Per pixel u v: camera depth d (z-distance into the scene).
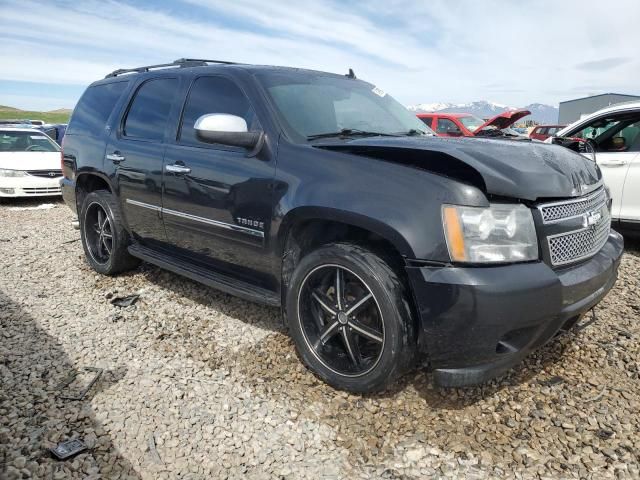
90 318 3.76
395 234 2.37
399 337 2.43
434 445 2.33
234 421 2.50
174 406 2.62
